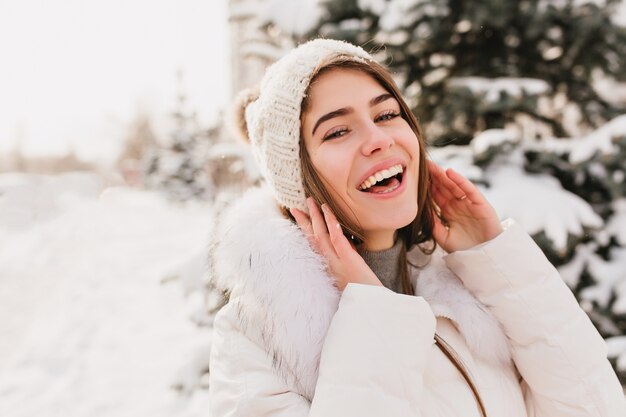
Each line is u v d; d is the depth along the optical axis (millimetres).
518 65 2768
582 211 2098
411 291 1133
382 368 830
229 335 938
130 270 7672
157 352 4328
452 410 930
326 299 902
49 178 21578
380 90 983
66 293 6609
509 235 1079
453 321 1036
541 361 1029
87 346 4652
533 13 2377
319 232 977
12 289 6949
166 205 17359
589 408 997
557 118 2949
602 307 2252
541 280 1062
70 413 3400
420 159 1097
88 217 14961
